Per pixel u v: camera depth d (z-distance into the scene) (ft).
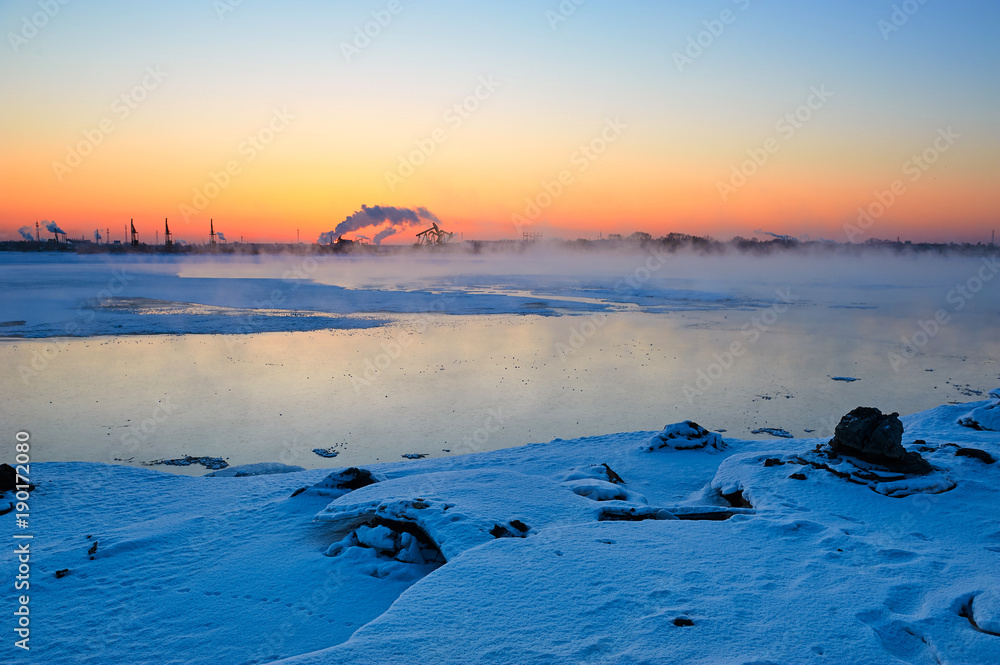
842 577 20.07
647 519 28.14
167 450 51.03
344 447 52.54
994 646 15.61
